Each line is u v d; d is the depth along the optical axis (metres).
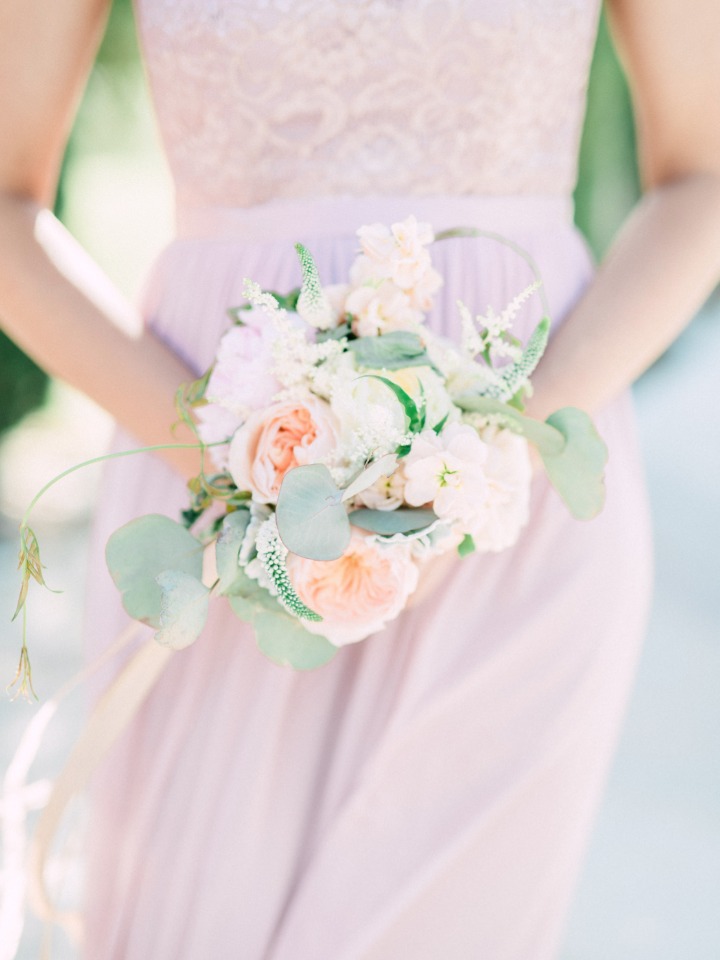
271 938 1.36
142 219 6.46
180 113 1.37
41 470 6.14
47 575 4.64
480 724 1.37
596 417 1.42
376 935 1.33
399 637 1.37
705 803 2.90
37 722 1.30
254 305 1.20
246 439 1.14
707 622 4.30
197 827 1.36
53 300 1.33
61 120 1.37
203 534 1.22
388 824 1.35
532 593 1.38
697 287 1.38
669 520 5.88
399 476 1.14
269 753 1.36
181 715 1.37
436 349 1.19
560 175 1.43
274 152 1.35
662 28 1.36
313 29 1.31
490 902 1.38
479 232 1.22
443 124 1.35
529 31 1.34
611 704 1.42
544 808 1.38
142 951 1.37
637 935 2.36
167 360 1.36
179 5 1.33
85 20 1.35
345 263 1.35
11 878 1.30
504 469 1.17
